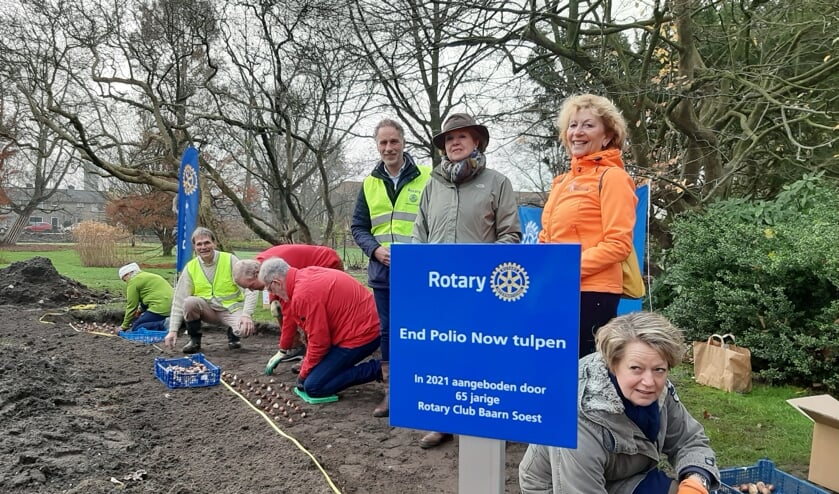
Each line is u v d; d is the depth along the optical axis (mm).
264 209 20625
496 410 1747
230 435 3629
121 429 3660
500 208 3541
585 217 2988
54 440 3258
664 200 8164
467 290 1771
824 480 2916
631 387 1935
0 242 29719
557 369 1659
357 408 4387
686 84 7227
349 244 22609
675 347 1918
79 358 5527
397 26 7617
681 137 9094
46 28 10039
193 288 6242
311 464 3158
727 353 4668
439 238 3600
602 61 7613
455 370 1799
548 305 1663
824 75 7668
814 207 5852
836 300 4617
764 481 2920
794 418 3979
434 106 9352
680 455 2152
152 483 2855
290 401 4512
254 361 5934
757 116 8203
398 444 3629
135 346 6230
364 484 3021
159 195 22578
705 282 5496
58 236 39094
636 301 5098
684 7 7000
